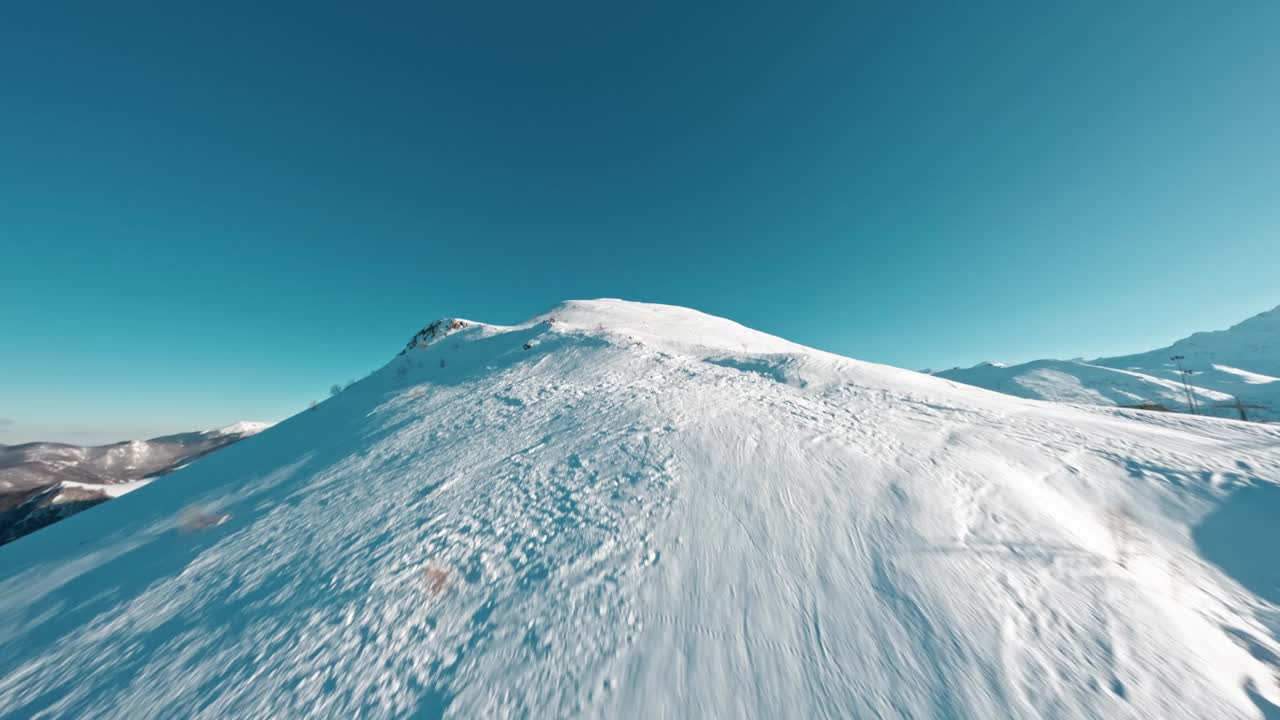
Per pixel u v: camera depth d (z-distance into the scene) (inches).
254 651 163.3
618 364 625.0
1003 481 250.5
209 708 140.1
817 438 312.8
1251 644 141.8
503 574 185.8
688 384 495.5
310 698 137.7
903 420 374.0
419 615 167.9
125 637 190.5
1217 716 113.4
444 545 214.5
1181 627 142.3
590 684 129.8
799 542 190.2
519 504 247.6
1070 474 273.7
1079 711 113.3
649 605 158.6
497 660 142.2
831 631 142.7
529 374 633.0
